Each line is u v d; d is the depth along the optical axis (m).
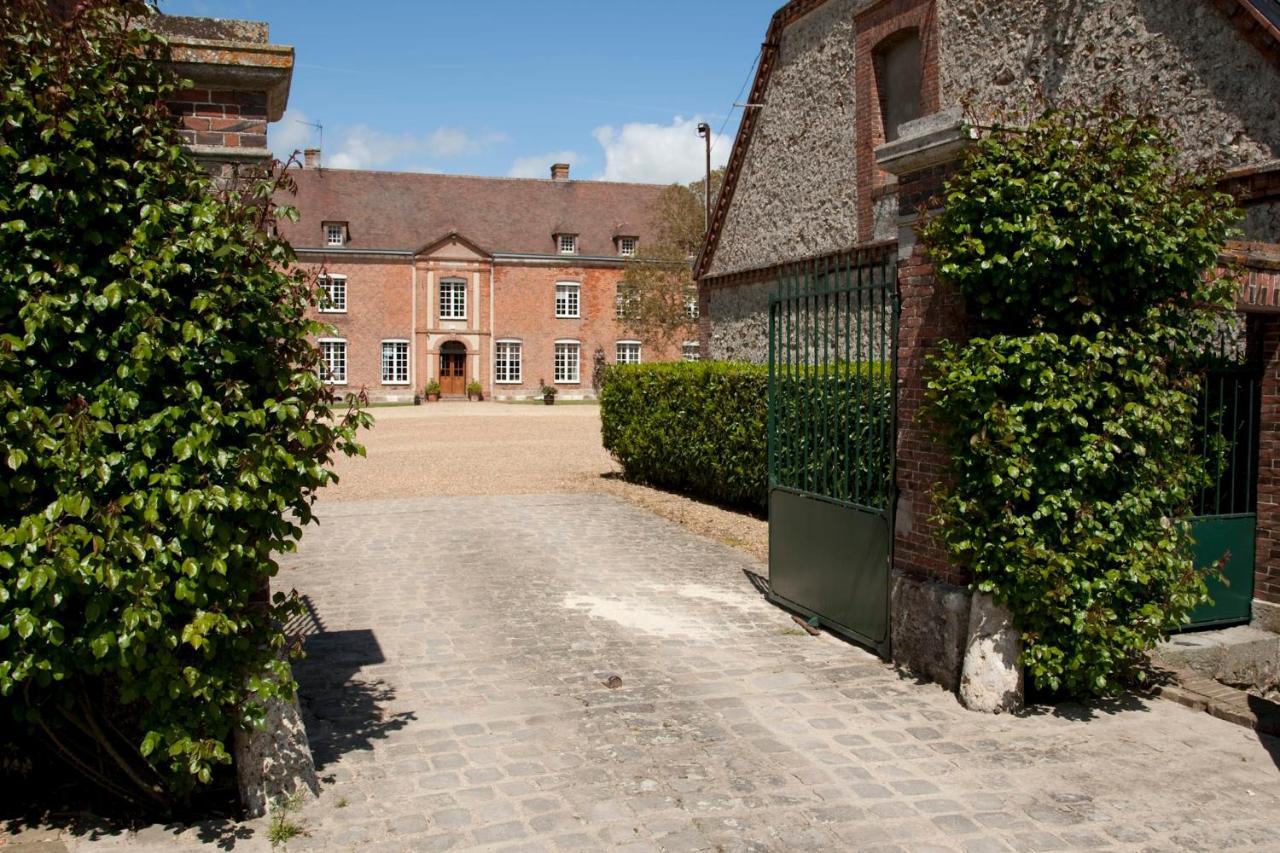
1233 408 6.66
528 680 5.79
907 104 12.03
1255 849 3.76
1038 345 5.04
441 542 10.41
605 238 50.25
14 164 3.50
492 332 48.19
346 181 48.09
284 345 3.95
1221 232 5.43
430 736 4.88
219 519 3.65
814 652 6.38
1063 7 9.29
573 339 49.47
